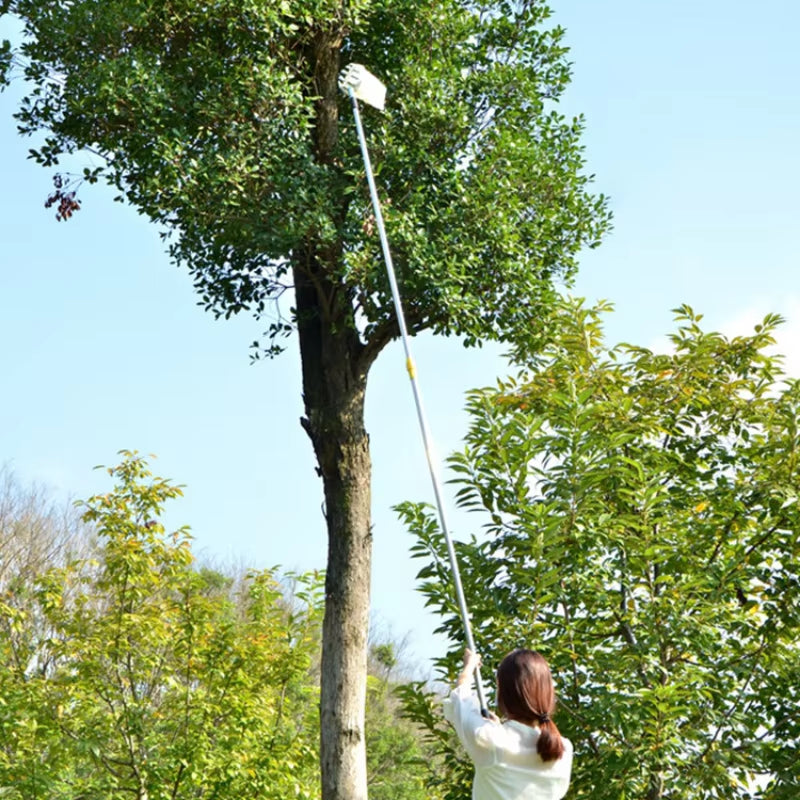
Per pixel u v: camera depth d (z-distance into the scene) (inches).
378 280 565.6
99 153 626.8
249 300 643.5
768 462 399.9
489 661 381.1
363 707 567.5
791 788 363.6
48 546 1243.8
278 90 568.7
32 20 611.5
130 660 546.6
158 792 514.6
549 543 366.6
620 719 350.0
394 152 578.6
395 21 622.5
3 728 512.7
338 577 579.8
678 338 445.4
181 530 547.8
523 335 578.9
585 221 637.3
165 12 590.6
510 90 624.1
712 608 371.9
